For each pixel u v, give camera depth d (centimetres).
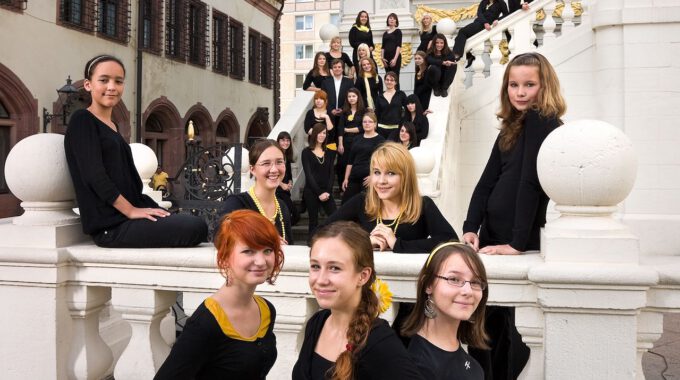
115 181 307
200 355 214
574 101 986
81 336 311
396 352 190
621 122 890
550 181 255
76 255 299
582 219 253
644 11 863
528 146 281
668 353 525
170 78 2491
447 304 218
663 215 855
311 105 1121
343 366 187
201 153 920
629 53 876
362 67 1033
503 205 298
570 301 247
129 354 303
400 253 283
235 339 220
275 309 253
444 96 980
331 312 211
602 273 240
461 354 224
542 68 286
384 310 209
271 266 225
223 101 3045
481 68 1080
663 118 863
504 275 258
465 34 1056
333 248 198
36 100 1714
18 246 305
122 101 2152
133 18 2220
